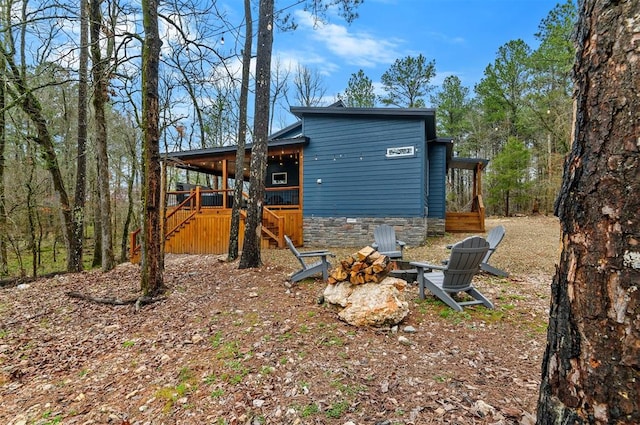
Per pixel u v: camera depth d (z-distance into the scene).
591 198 1.00
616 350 0.93
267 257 7.85
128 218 12.28
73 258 8.10
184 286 5.39
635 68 0.92
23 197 8.95
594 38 1.03
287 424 1.97
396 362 2.64
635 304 0.90
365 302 3.52
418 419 1.90
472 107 21.45
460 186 23.72
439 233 10.84
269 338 3.17
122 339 3.57
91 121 10.74
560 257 1.13
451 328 3.35
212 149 10.78
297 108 9.73
